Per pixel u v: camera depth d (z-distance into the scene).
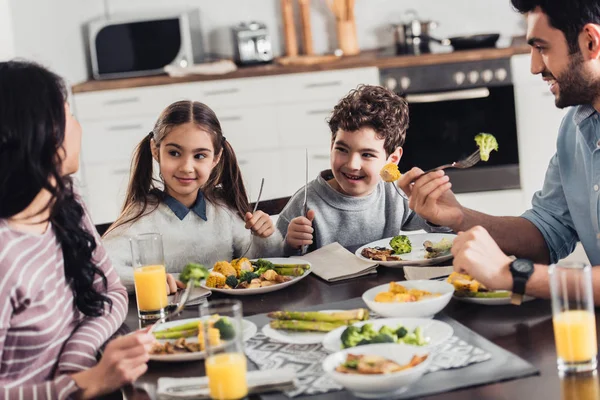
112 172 4.87
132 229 2.34
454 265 1.70
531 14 1.88
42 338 1.58
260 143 4.84
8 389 1.48
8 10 3.95
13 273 1.50
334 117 2.52
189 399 1.37
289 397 1.34
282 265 2.10
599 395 1.26
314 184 2.60
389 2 5.38
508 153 4.80
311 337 1.59
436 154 4.84
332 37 5.42
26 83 1.53
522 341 1.51
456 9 5.39
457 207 2.09
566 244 2.20
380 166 2.51
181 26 4.88
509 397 1.28
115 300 1.84
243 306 1.88
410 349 1.39
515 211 4.86
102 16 5.31
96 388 1.46
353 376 1.29
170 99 4.79
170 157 2.34
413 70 4.75
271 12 5.39
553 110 4.74
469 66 4.73
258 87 4.78
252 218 2.32
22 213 1.57
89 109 4.80
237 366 1.33
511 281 1.66
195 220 2.40
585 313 1.35
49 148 1.53
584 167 2.08
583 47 1.83
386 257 2.11
